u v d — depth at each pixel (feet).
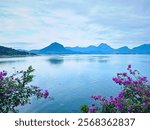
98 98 21.21
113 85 106.83
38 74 165.78
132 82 21.35
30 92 20.30
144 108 18.33
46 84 112.68
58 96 80.43
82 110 19.29
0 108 18.72
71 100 73.87
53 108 62.75
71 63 344.28
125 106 18.93
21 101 19.62
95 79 135.13
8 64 272.10
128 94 20.70
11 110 19.13
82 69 216.95
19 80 20.01
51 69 217.97
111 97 20.49
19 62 336.08
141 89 20.70
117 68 227.40
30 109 59.11
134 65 263.49
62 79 135.74
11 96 19.15
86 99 75.92
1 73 19.57
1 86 18.92
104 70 203.00
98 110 20.29
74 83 116.98
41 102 66.74
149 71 173.78
